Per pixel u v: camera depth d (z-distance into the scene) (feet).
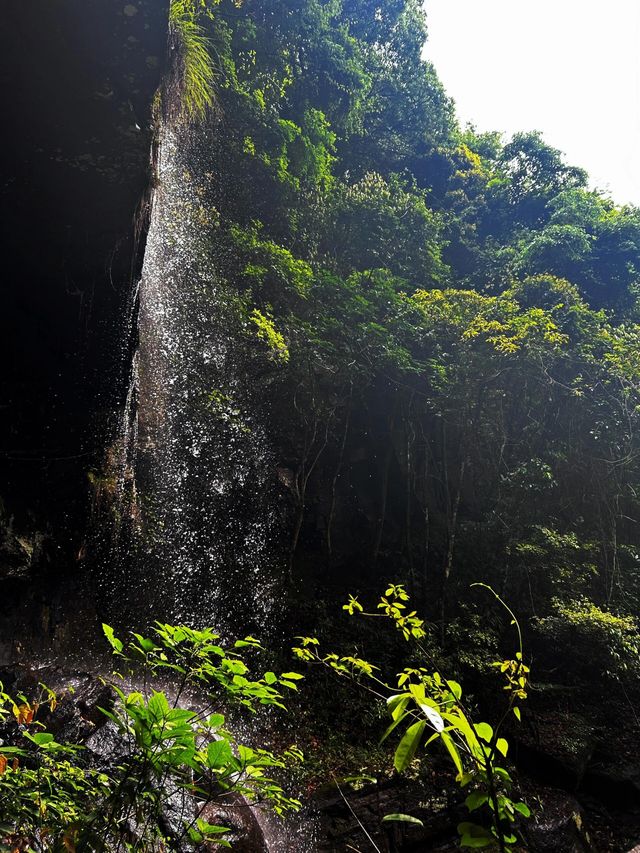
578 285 55.88
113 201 17.69
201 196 33.81
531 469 36.81
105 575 22.95
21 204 17.03
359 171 59.62
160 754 4.81
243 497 32.35
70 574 20.97
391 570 36.83
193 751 4.80
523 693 4.19
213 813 12.67
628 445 38.11
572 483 39.19
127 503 24.36
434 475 39.81
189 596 27.63
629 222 57.77
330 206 44.34
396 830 21.40
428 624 31.40
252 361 33.86
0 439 18.94
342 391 38.04
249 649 29.32
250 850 12.67
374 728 27.25
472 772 3.87
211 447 30.81
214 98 32.71
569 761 27.37
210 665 5.39
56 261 18.47
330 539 35.60
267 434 35.19
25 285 18.48
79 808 5.17
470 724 3.75
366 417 40.32
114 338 21.16
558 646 32.53
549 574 34.04
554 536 34.50
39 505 19.90
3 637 17.92
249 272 33.88
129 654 22.29
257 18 42.47
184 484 28.81
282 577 32.91
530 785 26.53
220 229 34.40
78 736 12.13
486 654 30.91
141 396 26.48
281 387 36.09
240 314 32.78
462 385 38.01
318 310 36.29
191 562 28.14
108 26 14.90
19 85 15.06
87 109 15.89
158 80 16.14
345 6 66.64
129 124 16.38
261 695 5.29
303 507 33.86
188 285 30.71
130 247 19.35
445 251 61.26
